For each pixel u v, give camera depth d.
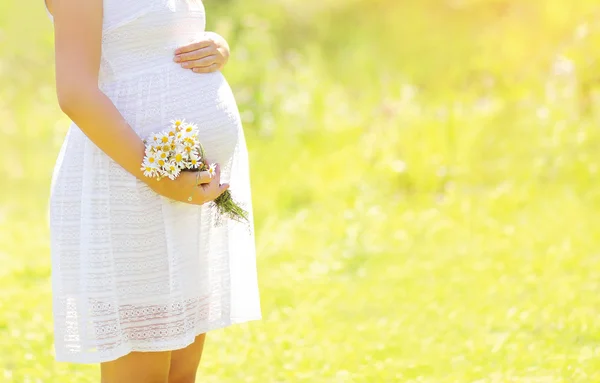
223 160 3.99
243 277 4.30
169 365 4.00
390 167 11.18
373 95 13.56
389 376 5.51
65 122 12.95
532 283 7.43
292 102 12.55
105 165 3.65
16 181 12.07
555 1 13.27
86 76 3.47
